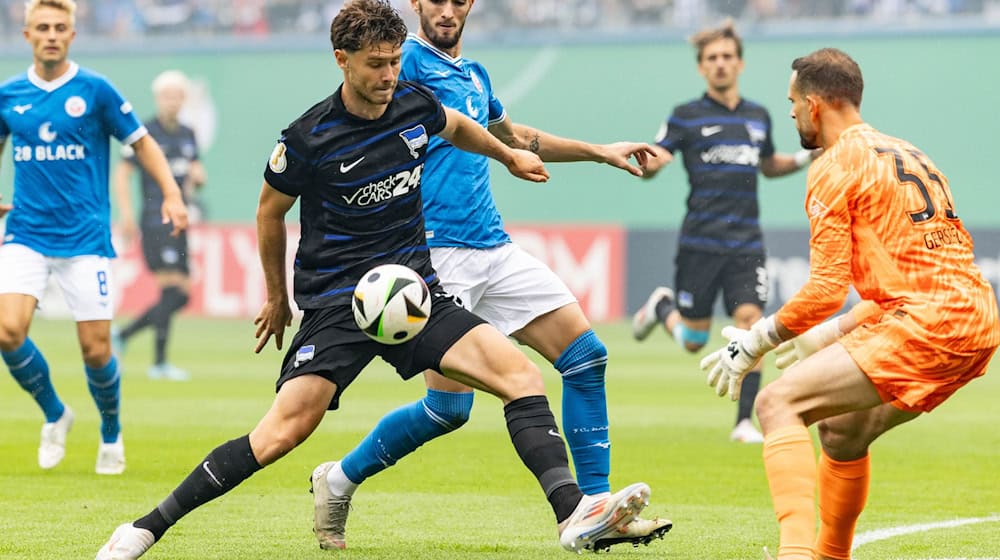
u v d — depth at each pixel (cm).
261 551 1997
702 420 4038
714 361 1780
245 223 8250
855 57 7962
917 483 2772
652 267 7869
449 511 2398
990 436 3641
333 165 1769
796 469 1631
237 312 8231
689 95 8256
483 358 1814
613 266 7900
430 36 2169
